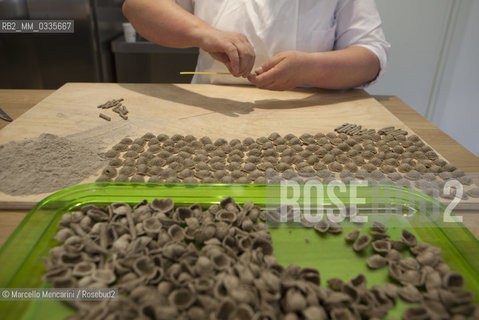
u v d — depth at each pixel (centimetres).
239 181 69
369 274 51
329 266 52
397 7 181
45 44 186
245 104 107
